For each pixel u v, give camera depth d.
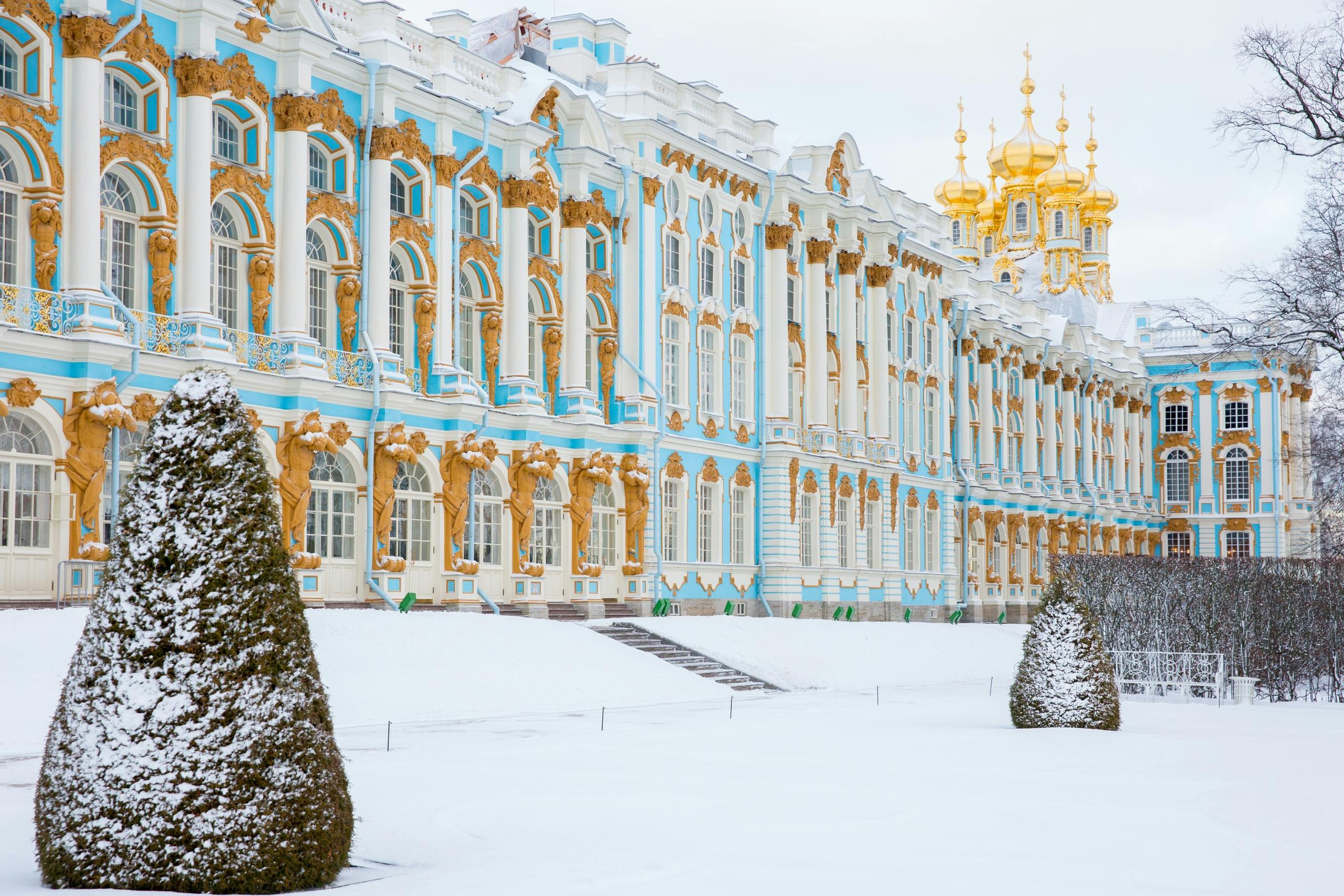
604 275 48.56
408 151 39.91
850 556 61.38
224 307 35.62
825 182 58.75
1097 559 42.94
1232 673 40.25
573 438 46.03
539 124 45.00
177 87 33.78
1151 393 100.81
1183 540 99.88
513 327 44.00
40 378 29.73
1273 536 96.69
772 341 56.22
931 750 24.11
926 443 70.06
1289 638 40.56
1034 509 82.31
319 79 37.75
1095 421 93.94
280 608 12.93
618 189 49.06
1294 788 19.45
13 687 24.03
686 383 51.53
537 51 52.03
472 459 40.66
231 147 36.00
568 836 15.36
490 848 14.65
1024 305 84.94
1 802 17.14
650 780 19.86
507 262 44.09
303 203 36.69
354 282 38.53
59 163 30.78
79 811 12.39
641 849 14.62
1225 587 40.97
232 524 12.92
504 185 44.19
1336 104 36.75
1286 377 97.88
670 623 42.75
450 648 32.81
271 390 35.34
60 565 29.97
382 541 38.38
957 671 48.81
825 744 24.94
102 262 32.56
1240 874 13.50
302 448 35.72
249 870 12.23
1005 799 18.16
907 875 13.32
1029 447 83.19
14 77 30.64
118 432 31.11
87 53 31.11
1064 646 28.73
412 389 40.19
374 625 32.31
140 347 31.94
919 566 68.56
